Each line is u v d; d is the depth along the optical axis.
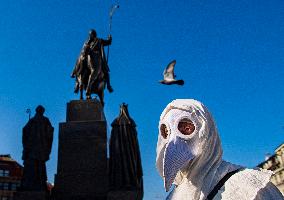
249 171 1.78
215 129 1.94
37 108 14.43
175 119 1.92
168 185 1.83
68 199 13.08
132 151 13.70
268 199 1.70
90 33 15.94
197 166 1.88
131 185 13.17
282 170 57.56
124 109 14.30
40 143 13.85
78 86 15.35
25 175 13.49
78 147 13.73
